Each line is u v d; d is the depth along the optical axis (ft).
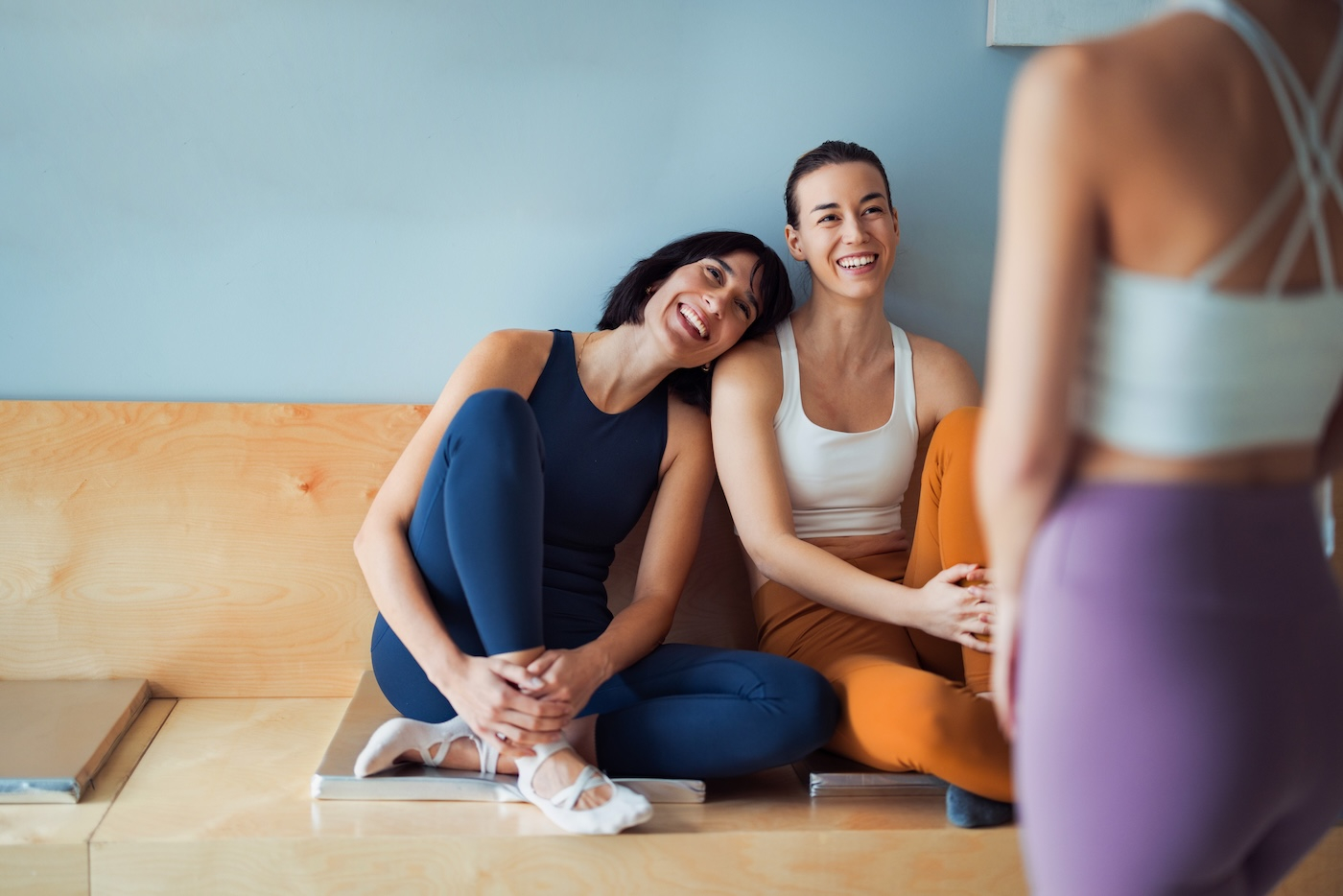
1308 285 2.60
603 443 5.59
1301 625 2.67
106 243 6.05
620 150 6.24
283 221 6.14
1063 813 2.77
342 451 6.20
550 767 4.66
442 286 6.29
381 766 4.91
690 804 4.90
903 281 6.50
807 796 5.03
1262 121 2.54
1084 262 2.56
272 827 4.62
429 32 6.03
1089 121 2.51
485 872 4.57
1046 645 2.76
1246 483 2.65
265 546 6.16
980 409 5.41
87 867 4.50
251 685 6.19
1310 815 2.93
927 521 5.48
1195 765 2.59
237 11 5.91
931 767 4.67
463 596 4.91
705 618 6.48
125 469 6.05
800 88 6.27
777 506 5.53
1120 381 2.64
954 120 6.37
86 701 5.75
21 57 5.83
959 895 4.68
